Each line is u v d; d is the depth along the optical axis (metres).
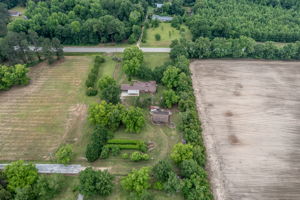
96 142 56.28
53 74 82.69
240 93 75.31
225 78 81.56
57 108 69.38
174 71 73.06
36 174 48.78
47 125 64.25
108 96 66.69
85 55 93.06
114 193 49.16
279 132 63.25
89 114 64.56
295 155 57.69
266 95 74.75
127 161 55.56
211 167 54.88
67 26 96.88
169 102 67.81
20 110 68.62
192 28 102.31
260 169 54.59
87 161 55.34
